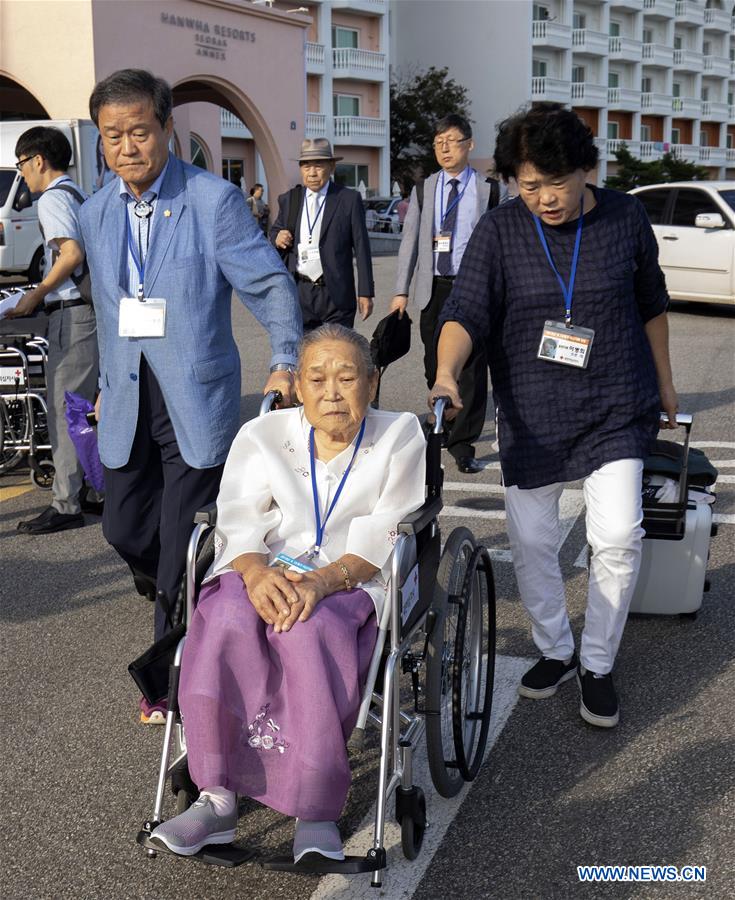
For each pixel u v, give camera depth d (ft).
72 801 10.44
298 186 21.84
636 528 11.10
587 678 11.66
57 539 18.40
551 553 11.93
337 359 9.41
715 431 24.98
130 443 11.71
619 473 11.12
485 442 24.50
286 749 8.48
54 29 60.08
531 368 11.23
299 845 8.26
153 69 64.75
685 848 9.41
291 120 78.33
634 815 9.93
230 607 8.81
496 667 13.04
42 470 21.52
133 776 10.89
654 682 12.59
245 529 9.53
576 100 165.07
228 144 125.70
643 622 14.30
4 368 20.76
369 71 140.97
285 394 10.81
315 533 9.72
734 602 14.92
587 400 11.12
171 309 11.23
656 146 178.19
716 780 10.46
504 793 10.37
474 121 161.99
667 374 12.11
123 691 12.76
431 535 10.24
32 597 15.79
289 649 8.59
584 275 10.87
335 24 138.92
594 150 10.35
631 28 175.63
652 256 11.27
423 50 165.17
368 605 9.16
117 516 12.24
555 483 11.53
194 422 11.37
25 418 21.43
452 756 10.26
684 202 44.75
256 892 9.02
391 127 152.76
